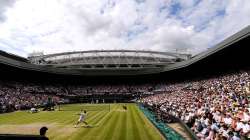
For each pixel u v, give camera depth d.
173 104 38.09
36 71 73.38
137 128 23.44
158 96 64.31
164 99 52.72
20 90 66.12
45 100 64.38
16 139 6.06
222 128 14.70
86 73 83.62
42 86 80.44
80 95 80.75
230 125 15.80
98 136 19.38
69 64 86.75
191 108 26.77
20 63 66.12
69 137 19.00
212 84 49.81
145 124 26.34
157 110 33.97
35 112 42.66
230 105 23.28
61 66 86.25
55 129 22.97
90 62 88.88
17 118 33.06
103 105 63.69
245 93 28.78
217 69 63.53
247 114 16.61
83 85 89.81
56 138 18.61
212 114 19.69
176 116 27.14
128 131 21.69
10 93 58.16
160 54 93.38
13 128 24.05
